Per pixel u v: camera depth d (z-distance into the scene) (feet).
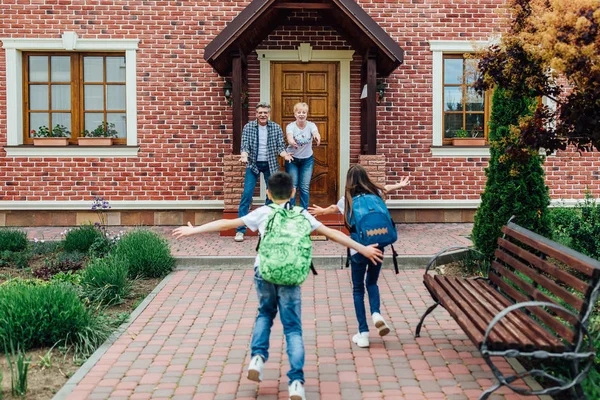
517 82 19.35
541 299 14.33
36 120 37.76
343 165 37.73
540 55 17.48
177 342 17.63
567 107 17.98
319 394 13.91
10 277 24.53
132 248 25.95
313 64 37.65
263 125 31.50
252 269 26.89
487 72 19.57
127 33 36.96
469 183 37.96
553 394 12.32
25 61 37.40
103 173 37.24
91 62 37.65
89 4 36.83
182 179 37.47
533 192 24.00
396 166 37.91
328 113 37.78
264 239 13.46
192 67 37.22
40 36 36.76
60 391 14.17
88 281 22.12
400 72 37.73
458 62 38.50
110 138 37.27
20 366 14.03
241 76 35.17
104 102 37.68
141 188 37.35
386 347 17.06
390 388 14.23
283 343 17.43
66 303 17.53
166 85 37.24
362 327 17.15
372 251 14.55
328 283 24.39
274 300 13.91
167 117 37.32
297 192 37.24
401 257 26.66
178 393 14.06
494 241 24.25
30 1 36.68
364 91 36.24
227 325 19.24
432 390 14.08
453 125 38.58
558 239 25.58
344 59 37.40
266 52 37.17
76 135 37.65
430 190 37.93
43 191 37.09
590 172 38.01
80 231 29.30
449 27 37.63
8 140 36.91
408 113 37.81
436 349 16.85
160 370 15.48
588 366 12.32
